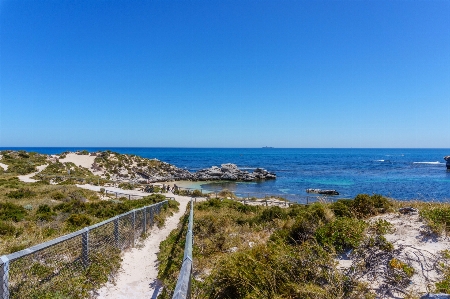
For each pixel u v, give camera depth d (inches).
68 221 508.7
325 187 2153.1
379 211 378.9
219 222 494.9
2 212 602.5
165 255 358.9
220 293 210.7
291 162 5241.1
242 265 220.4
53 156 2743.6
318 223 306.7
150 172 2802.7
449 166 3494.1
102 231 341.4
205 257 330.0
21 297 207.5
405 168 3779.5
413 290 173.8
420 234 253.3
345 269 202.7
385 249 224.8
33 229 448.1
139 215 484.1
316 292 174.7
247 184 2492.6
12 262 225.0
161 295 247.4
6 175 1796.3
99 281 270.8
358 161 5413.4
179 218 774.5
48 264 257.8
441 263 195.9
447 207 312.7
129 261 353.7
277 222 492.7
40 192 1055.0
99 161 2672.2
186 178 2819.9
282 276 203.2
